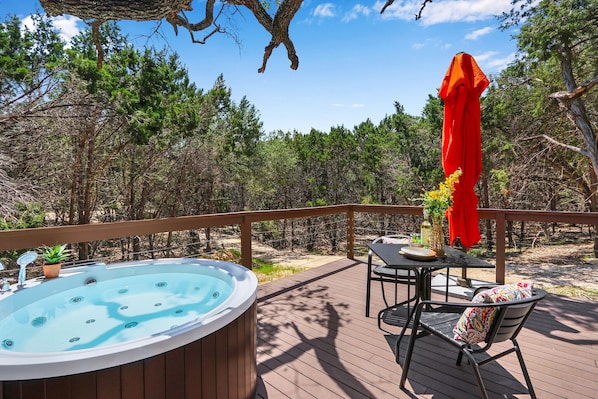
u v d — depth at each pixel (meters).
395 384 1.96
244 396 1.75
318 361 2.23
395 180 12.81
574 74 7.17
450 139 2.57
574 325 2.73
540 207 9.86
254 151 12.76
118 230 2.97
